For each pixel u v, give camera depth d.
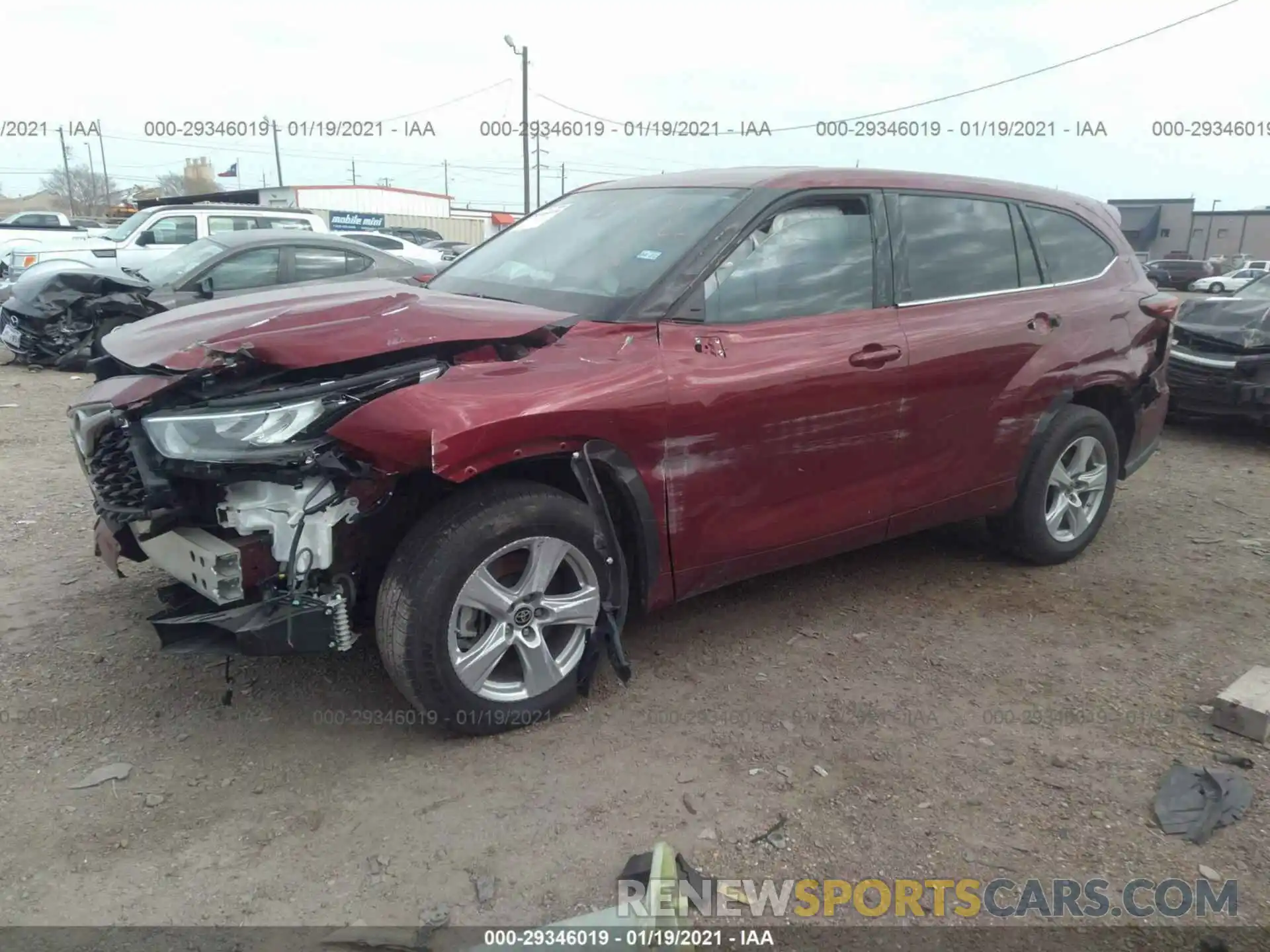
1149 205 63.62
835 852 2.79
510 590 3.21
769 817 2.93
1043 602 4.58
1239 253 60.62
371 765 3.15
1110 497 5.17
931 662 3.95
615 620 3.46
